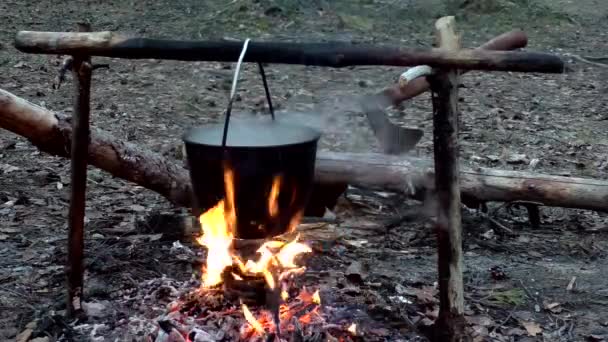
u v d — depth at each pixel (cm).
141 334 318
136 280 376
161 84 898
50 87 855
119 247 418
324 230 436
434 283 392
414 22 1294
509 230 478
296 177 292
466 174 474
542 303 377
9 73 905
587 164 659
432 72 296
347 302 350
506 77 1029
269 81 927
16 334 324
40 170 564
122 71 954
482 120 804
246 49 282
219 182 288
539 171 633
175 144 664
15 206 484
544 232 485
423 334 327
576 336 343
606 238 476
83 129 322
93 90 857
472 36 1266
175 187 452
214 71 968
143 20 1259
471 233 471
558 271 420
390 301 361
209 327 311
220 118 766
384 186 471
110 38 298
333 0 1308
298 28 1211
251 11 1248
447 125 301
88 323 330
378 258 425
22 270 387
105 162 441
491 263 430
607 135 762
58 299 357
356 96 841
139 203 504
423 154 652
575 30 1332
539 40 1259
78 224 329
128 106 796
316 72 972
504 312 365
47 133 438
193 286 358
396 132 483
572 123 806
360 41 1153
